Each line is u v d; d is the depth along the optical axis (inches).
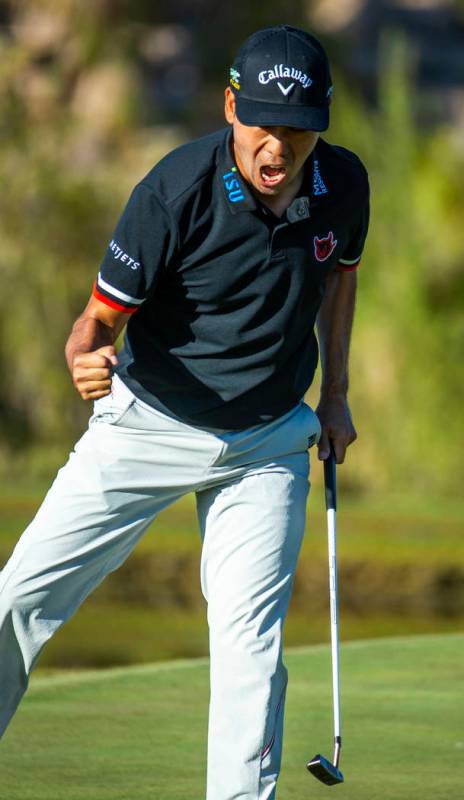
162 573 1501.0
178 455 414.3
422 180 2169.0
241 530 412.2
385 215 2144.4
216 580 412.2
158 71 3265.3
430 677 738.2
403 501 2018.9
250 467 418.9
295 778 534.6
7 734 601.6
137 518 422.9
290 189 392.8
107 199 2479.1
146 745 583.8
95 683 717.9
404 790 514.9
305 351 420.8
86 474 416.2
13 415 2420.0
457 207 2164.1
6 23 3014.3
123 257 390.6
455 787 519.5
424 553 1542.8
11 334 2404.0
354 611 1406.3
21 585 412.8
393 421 2090.3
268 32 384.8
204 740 594.6
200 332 401.1
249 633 402.0
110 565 429.1
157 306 404.5
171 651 1054.4
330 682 727.7
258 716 398.9
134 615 1288.1
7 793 503.2
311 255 398.0
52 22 2910.9
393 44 2272.4
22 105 2556.6
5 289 2407.7
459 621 1318.9
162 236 385.7
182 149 390.9
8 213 2420.0
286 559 412.5
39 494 2054.6
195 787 515.8
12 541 1544.0
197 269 391.2
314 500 1988.2
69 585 418.6
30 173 2438.5
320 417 464.4
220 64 3253.0
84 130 2733.8
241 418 410.9
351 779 533.0
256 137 375.6
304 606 1451.8
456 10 4426.7
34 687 706.8
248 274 390.9
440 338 2102.6
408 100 2228.1
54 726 618.2
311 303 408.5
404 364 2094.0
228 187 382.6
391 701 677.3
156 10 3257.9
